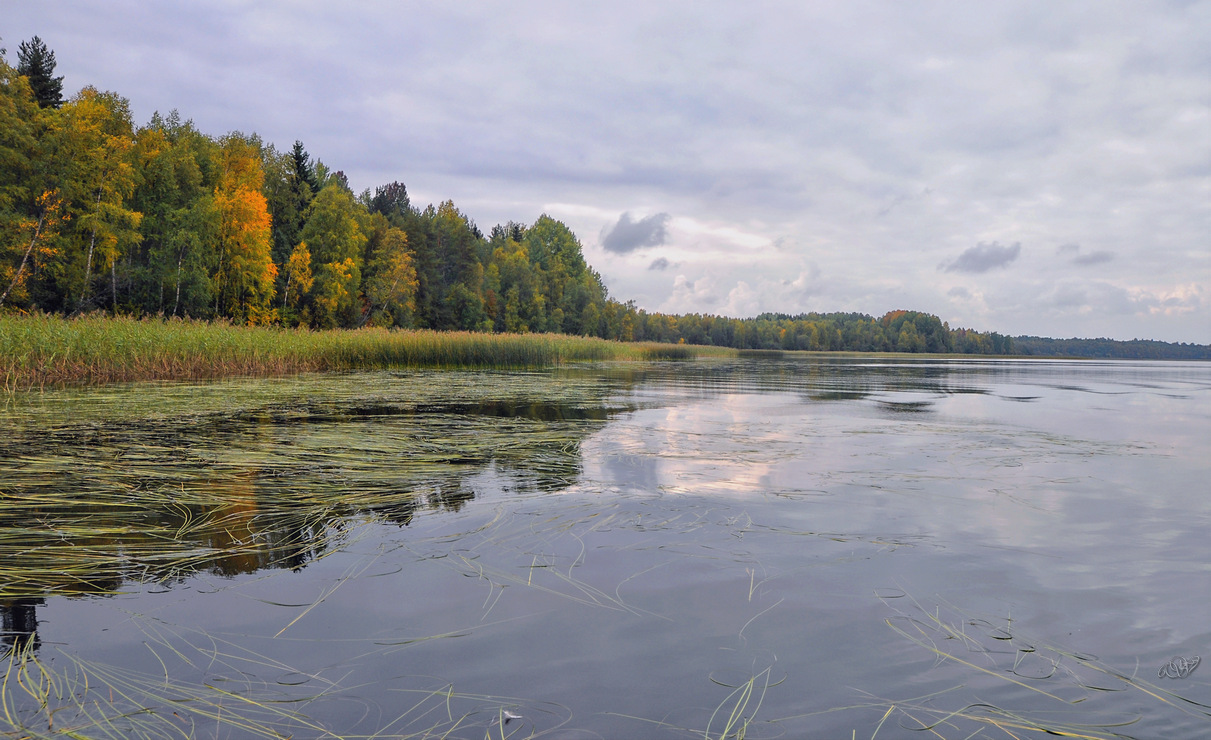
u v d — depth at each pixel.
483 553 3.12
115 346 13.91
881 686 1.93
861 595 2.61
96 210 32.06
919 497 4.30
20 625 2.31
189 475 4.86
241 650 2.12
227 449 5.89
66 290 33.06
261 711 1.78
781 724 1.73
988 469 5.29
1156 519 3.79
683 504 4.06
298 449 5.92
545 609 2.47
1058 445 6.63
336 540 3.33
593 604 2.52
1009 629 2.32
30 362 12.39
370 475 4.92
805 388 15.76
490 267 86.81
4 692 1.86
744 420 8.57
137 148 38.53
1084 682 1.96
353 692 1.88
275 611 2.44
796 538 3.37
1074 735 1.68
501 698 1.85
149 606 2.48
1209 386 19.19
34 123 31.56
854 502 4.15
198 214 38.03
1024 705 1.83
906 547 3.23
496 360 27.67
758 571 2.88
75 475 4.80
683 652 2.13
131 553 3.12
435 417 8.50
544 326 86.62
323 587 2.68
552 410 9.63
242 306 43.09
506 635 2.25
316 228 53.06
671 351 58.34
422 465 5.33
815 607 2.49
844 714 1.78
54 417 7.95
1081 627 2.34
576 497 4.24
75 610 2.44
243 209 41.16
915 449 6.27
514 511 3.88
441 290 74.38
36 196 30.50
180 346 15.34
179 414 8.43
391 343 23.86
